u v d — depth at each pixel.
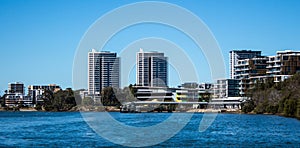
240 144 96.12
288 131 124.62
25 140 101.56
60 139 103.25
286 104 192.12
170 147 91.25
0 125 152.62
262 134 116.38
